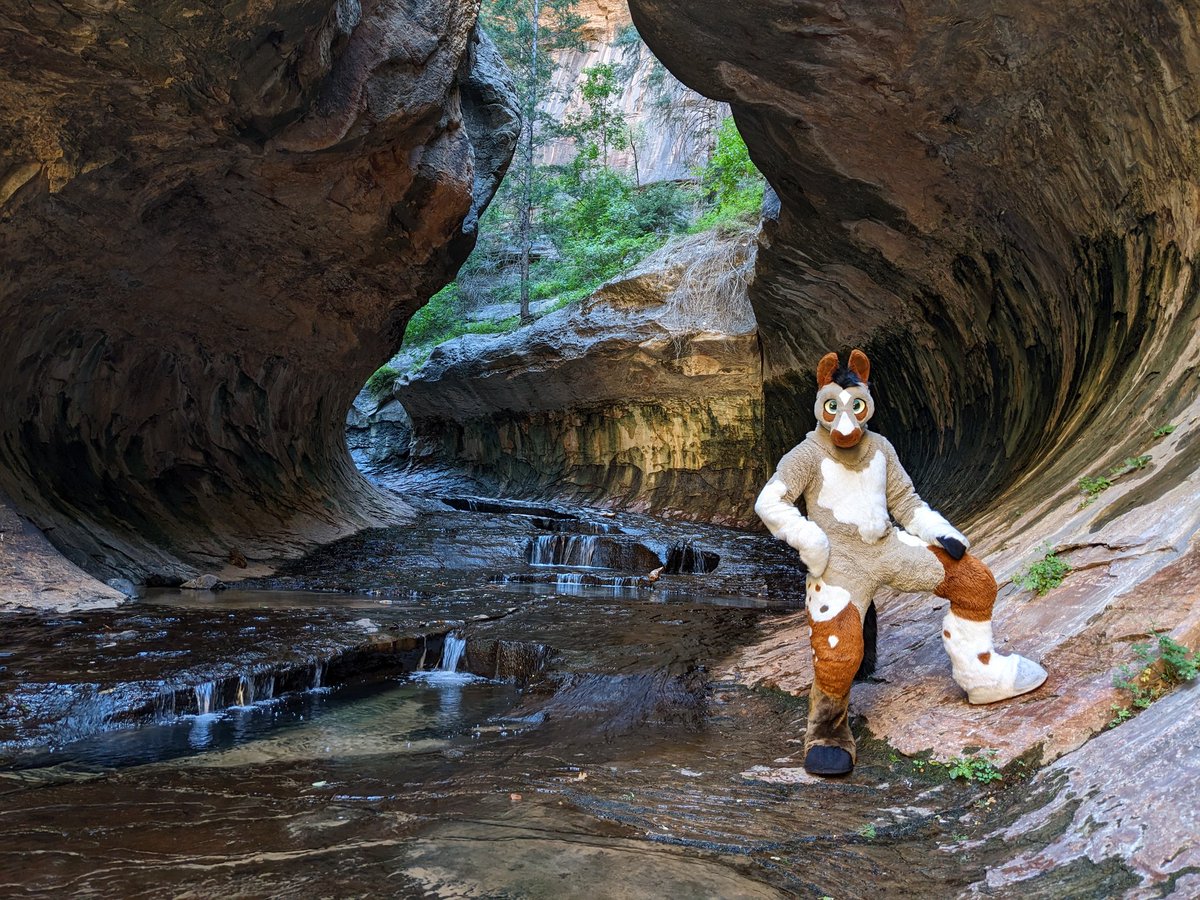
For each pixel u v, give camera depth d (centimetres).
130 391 1291
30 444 1120
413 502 2028
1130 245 761
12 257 969
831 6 788
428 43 1133
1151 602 395
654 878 303
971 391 1154
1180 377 595
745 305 1923
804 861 318
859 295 1327
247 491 1495
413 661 796
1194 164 673
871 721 461
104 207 999
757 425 1917
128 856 323
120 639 713
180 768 459
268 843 338
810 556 414
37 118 850
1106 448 616
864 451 432
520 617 948
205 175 1060
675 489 2098
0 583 849
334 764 470
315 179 1147
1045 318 945
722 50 891
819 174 1056
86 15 750
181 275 1226
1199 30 634
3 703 527
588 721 567
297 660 682
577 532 1823
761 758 460
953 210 1016
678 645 789
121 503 1230
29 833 350
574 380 2181
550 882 299
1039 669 404
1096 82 737
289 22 851
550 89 3606
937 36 793
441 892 290
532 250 3603
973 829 335
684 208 3047
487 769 454
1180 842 255
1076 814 304
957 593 413
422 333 3347
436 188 1303
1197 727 299
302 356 1581
